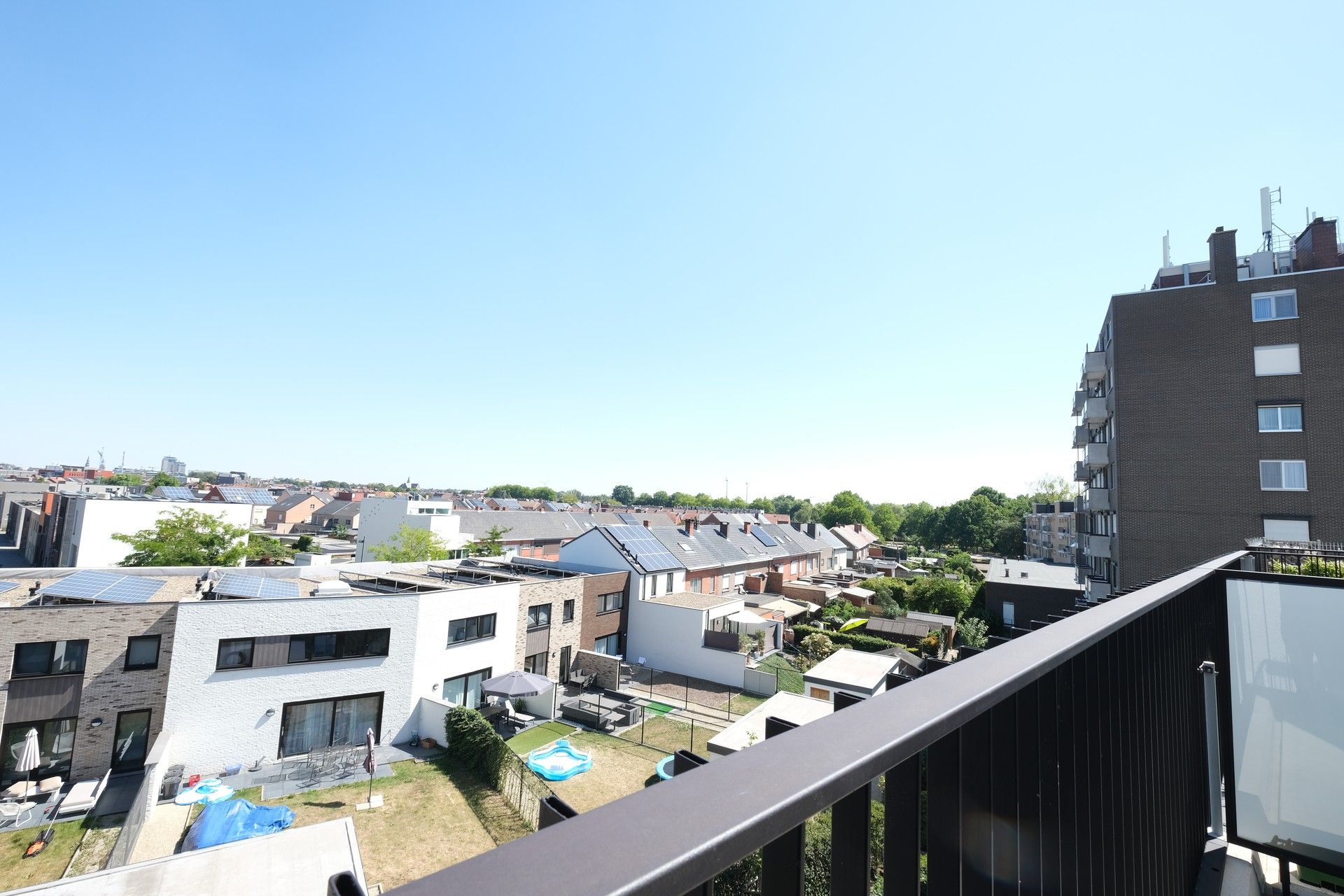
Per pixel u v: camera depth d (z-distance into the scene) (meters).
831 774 0.70
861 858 0.84
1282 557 5.34
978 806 1.19
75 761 13.92
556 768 15.63
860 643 28.88
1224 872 3.56
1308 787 3.81
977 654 1.33
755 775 0.69
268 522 77.44
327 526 74.81
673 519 69.12
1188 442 22.44
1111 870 1.94
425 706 17.47
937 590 36.28
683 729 19.33
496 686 18.41
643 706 21.31
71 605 14.20
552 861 0.45
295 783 14.39
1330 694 3.81
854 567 59.91
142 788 12.34
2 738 13.32
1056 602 31.80
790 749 0.77
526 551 51.12
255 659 15.41
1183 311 22.95
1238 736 4.06
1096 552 27.06
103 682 14.35
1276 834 3.84
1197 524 22.06
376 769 15.31
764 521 66.81
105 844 11.54
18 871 10.64
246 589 16.50
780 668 26.16
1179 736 3.01
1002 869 1.27
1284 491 20.94
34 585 18.75
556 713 20.36
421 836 12.36
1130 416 23.42
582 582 24.95
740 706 21.98
